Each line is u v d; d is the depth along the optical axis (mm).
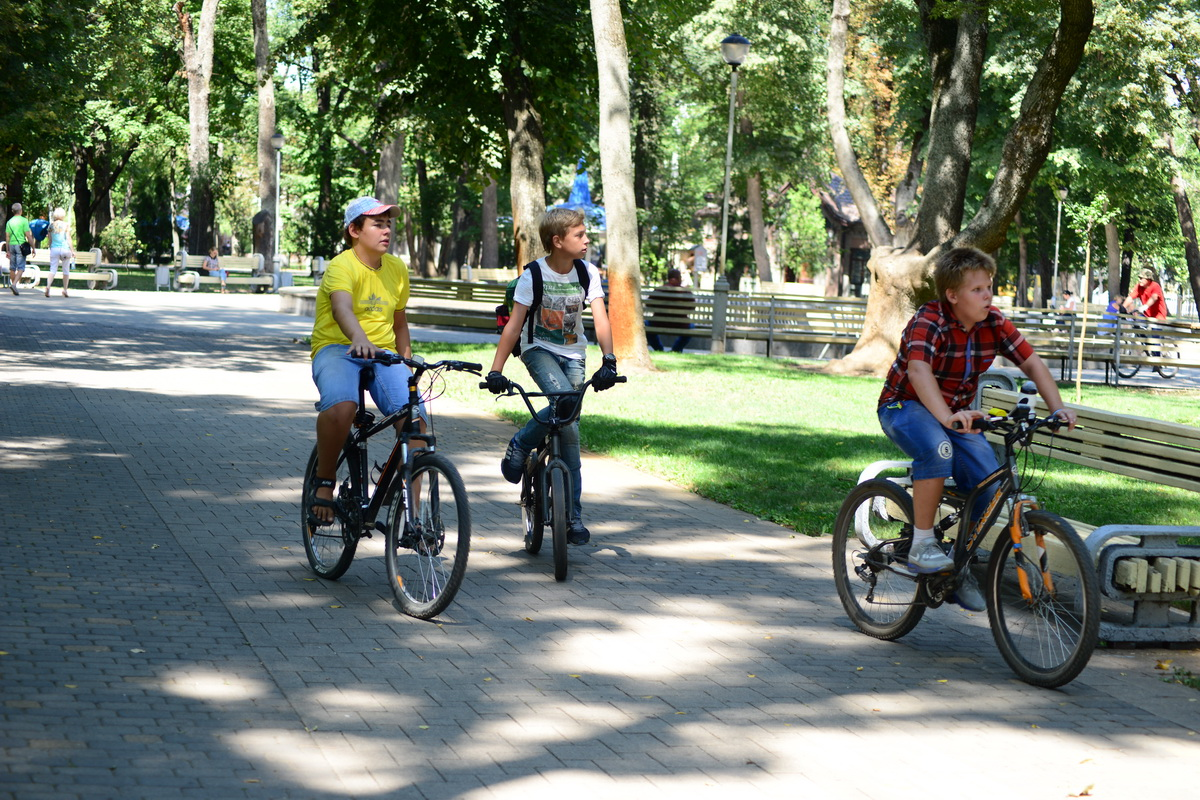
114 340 18750
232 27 50906
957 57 19781
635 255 18156
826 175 57438
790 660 5480
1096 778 4250
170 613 5633
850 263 79625
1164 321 22984
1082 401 17359
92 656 4945
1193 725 4855
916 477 5605
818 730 4598
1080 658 5059
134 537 7008
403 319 6473
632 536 7879
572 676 5082
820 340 24719
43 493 7961
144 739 4125
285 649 5223
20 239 28469
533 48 22359
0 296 27953
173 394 12977
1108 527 5840
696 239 69312
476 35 21781
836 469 10492
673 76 44719
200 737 4180
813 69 47531
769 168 53219
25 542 6699
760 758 4285
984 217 17797
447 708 4621
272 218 42281
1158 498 10031
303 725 4359
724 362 21078
